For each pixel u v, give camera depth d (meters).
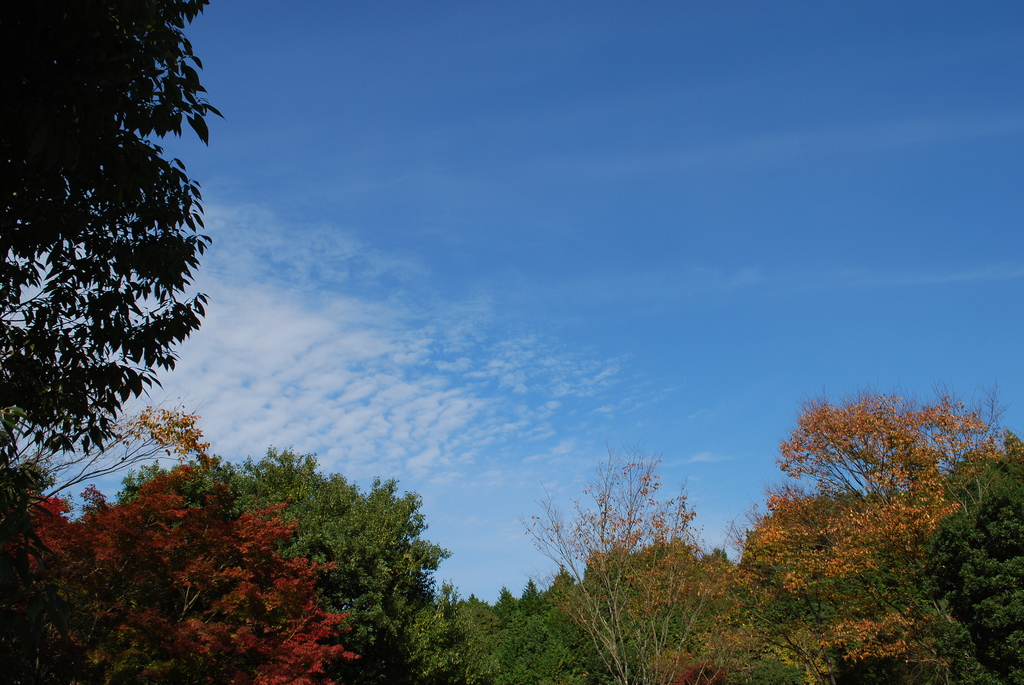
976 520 18.17
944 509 21.05
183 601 13.85
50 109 4.96
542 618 47.59
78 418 7.57
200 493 20.78
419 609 27.52
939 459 23.70
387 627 22.44
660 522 21.77
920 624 19.73
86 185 6.32
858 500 24.69
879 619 21.36
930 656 19.44
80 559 11.87
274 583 14.56
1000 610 16.30
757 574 25.20
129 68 5.45
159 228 7.10
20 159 5.88
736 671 24.39
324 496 25.55
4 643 10.45
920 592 21.08
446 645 27.27
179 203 7.11
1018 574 16.61
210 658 12.42
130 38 5.60
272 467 27.02
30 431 7.33
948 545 18.52
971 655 17.28
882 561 21.80
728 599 24.64
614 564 21.56
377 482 29.75
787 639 23.66
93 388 7.43
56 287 7.03
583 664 40.69
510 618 53.84
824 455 25.83
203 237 7.41
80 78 5.18
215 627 12.48
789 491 26.22
